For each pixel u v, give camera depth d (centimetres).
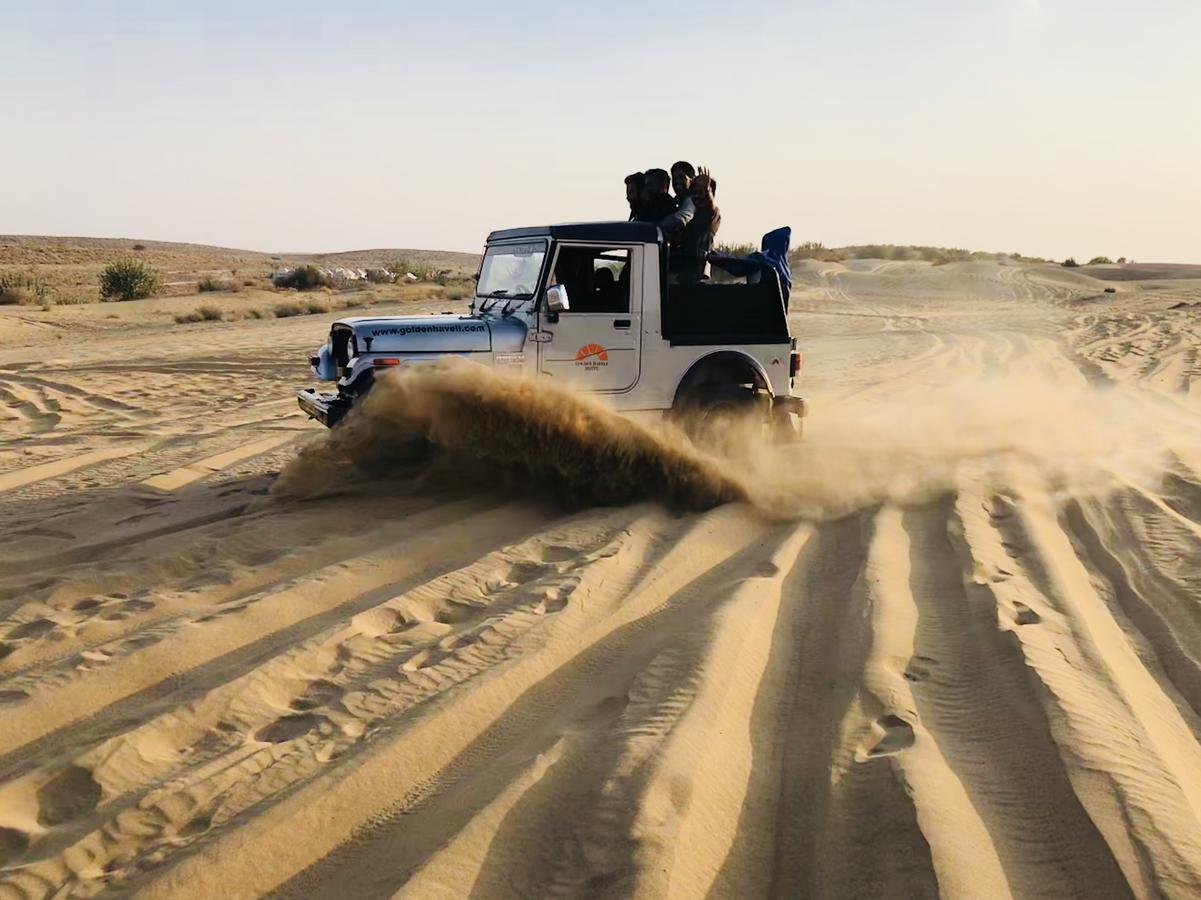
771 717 396
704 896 284
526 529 676
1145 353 1970
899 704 397
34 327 2853
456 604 520
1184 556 602
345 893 282
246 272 7462
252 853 299
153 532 667
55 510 736
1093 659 439
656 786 324
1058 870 289
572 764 344
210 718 387
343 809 325
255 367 1839
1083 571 583
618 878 280
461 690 406
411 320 793
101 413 1288
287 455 968
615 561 578
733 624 471
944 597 527
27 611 500
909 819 308
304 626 484
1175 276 6606
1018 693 400
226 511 728
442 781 346
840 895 282
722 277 876
